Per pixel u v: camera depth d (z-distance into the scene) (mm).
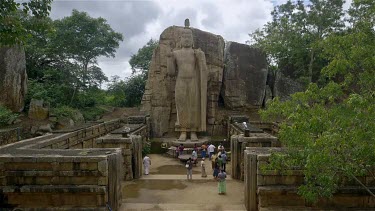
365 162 6980
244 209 11125
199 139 25109
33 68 30078
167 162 21188
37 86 26938
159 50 27359
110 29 36406
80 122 26969
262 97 29609
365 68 8727
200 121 24953
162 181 15656
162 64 27234
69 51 32312
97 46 34938
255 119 28344
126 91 41344
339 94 8461
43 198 9984
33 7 10914
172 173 17922
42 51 29484
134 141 16109
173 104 27453
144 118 25469
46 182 10031
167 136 27234
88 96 33969
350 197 9789
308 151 7020
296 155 7664
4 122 21969
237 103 29188
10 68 23688
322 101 8492
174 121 27438
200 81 24844
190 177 15969
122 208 11297
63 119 25109
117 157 10695
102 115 32531
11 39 10430
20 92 24391
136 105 41281
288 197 9922
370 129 6168
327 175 7074
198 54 24812
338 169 7297
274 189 9727
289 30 30062
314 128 7109
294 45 29578
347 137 6398
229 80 29359
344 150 6711
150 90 27656
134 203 12039
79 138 17859
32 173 9953
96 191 9773
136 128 21562
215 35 28234
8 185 10008
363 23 9414
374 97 7062
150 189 14227
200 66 24734
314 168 6996
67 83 31141
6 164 10078
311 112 7555
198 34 27547
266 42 32125
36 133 22484
